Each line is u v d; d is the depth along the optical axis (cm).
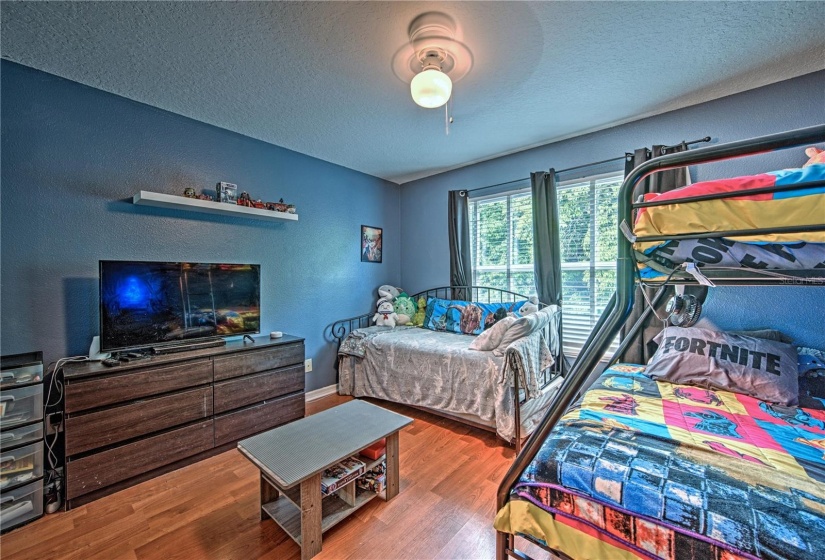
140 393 192
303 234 322
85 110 204
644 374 201
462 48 170
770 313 206
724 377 174
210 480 194
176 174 240
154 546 147
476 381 245
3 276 180
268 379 251
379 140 290
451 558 141
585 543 98
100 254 210
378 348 307
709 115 225
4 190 180
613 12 148
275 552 144
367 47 169
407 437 247
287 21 151
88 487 175
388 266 409
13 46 166
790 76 198
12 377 161
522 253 324
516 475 111
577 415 147
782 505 86
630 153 250
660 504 91
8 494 157
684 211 88
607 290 274
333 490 152
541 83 203
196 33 158
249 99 220
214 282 247
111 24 151
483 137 285
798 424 137
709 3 143
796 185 74
